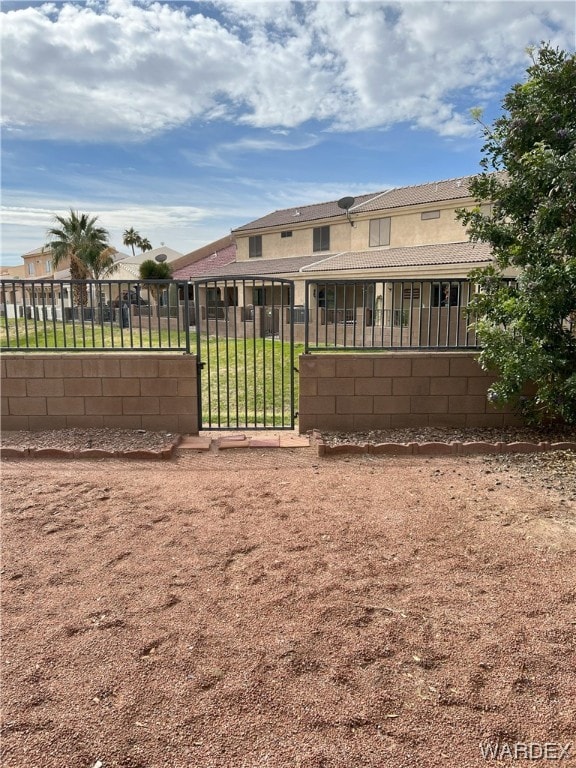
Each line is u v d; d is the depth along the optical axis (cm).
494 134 549
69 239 3438
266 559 315
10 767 173
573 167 460
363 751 180
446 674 217
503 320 538
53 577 295
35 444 542
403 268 1869
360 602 269
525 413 582
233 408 764
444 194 2156
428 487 437
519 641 238
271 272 2406
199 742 183
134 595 277
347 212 2431
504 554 320
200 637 241
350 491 429
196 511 389
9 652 231
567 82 507
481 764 175
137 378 585
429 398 596
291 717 194
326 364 586
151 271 3159
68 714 196
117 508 395
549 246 486
